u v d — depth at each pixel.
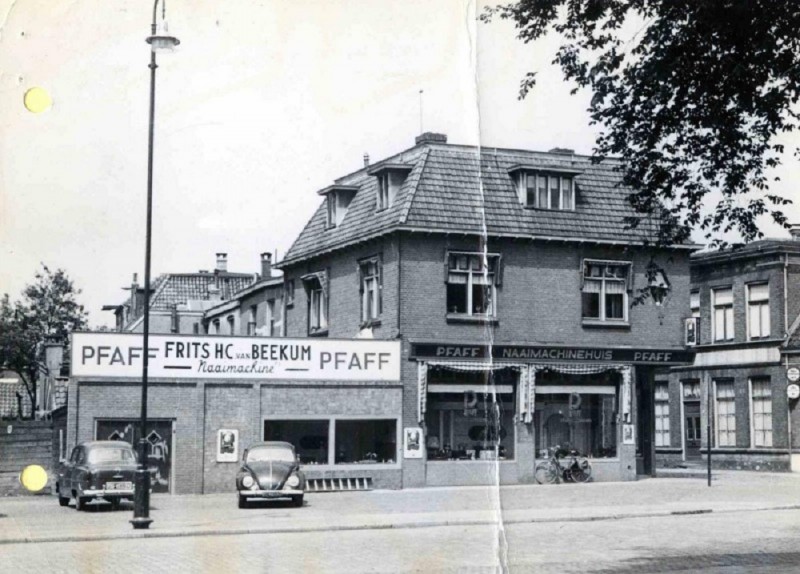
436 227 26.22
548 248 27.67
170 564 13.20
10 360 24.03
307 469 24.64
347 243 27.47
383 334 26.47
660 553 14.18
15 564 13.33
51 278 22.84
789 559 13.53
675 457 35.59
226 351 24.27
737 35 13.10
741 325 33.38
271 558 13.69
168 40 17.23
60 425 23.47
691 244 28.78
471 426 26.47
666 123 13.79
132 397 23.41
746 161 13.74
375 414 25.52
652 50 13.55
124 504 21.17
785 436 31.72
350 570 12.82
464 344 26.39
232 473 24.11
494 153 27.12
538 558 13.70
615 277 28.39
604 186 28.48
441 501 21.91
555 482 26.89
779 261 32.25
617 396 28.23
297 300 29.61
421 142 26.64
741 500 22.23
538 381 27.45
